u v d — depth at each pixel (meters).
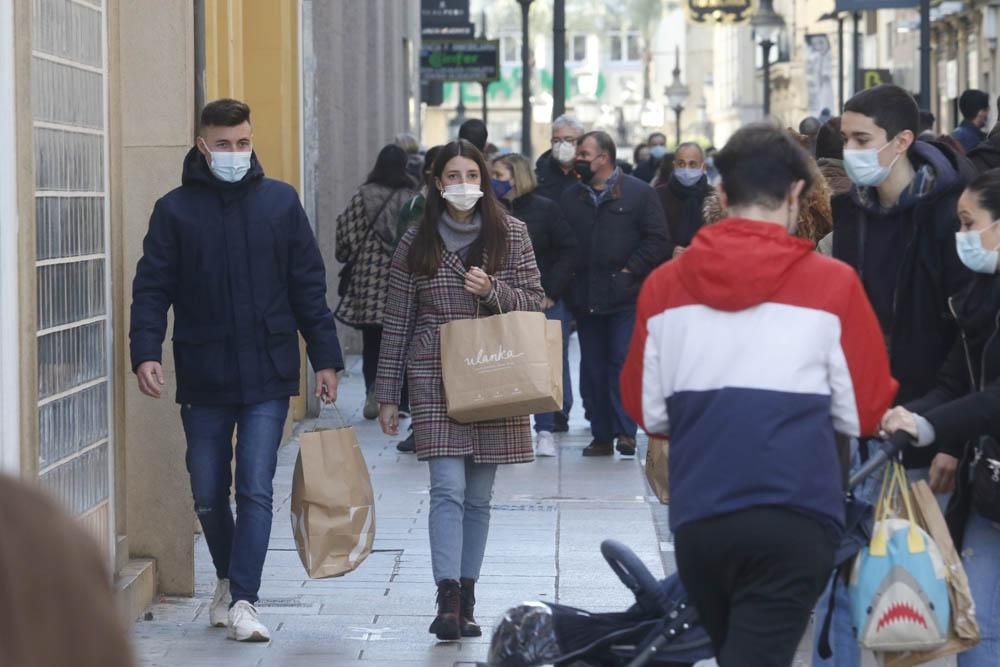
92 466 19.67
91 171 19.66
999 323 13.67
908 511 12.67
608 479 32.00
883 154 14.68
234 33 34.97
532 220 33.19
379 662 18.53
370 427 39.81
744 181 11.64
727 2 134.50
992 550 14.36
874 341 11.46
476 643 19.39
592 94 110.88
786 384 11.25
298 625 20.34
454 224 19.23
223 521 19.88
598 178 33.94
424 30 107.56
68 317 18.72
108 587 4.29
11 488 4.24
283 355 19.38
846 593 13.74
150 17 21.14
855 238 15.27
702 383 11.38
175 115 21.23
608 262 33.91
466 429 19.08
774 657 11.17
